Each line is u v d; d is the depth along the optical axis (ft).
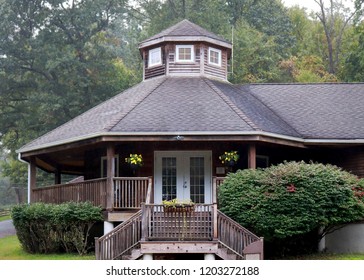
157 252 52.06
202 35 80.48
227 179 58.85
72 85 136.67
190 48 80.84
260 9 165.48
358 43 139.95
